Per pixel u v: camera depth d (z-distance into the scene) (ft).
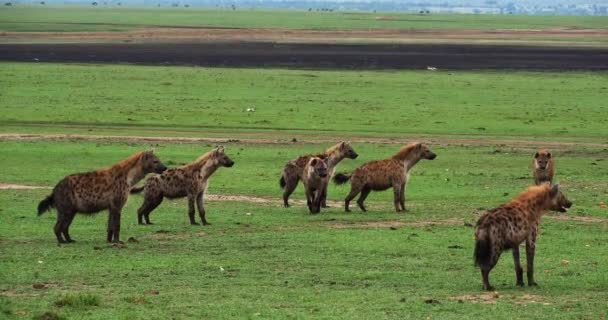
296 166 239.09
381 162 232.73
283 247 187.21
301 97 522.06
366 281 158.92
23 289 151.53
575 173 301.02
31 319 132.57
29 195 253.03
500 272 166.50
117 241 190.19
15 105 464.65
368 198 258.37
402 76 647.56
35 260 172.24
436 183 279.49
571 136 395.96
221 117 442.09
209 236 199.31
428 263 173.27
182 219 222.07
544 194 153.07
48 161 313.94
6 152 327.47
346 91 554.87
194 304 141.69
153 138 371.35
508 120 441.27
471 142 373.20
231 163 214.90
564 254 182.70
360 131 403.54
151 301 143.54
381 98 523.70
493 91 561.43
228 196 259.19
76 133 383.65
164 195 213.25
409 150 235.40
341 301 143.95
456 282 157.99
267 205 245.65
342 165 316.19
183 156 326.03
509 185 277.44
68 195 186.09
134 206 239.30
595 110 479.41
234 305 140.97
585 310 139.33
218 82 594.24
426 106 490.49
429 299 144.56
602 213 230.68
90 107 466.70
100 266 168.14
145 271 164.86
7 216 220.02
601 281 159.12
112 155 326.65
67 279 158.61
